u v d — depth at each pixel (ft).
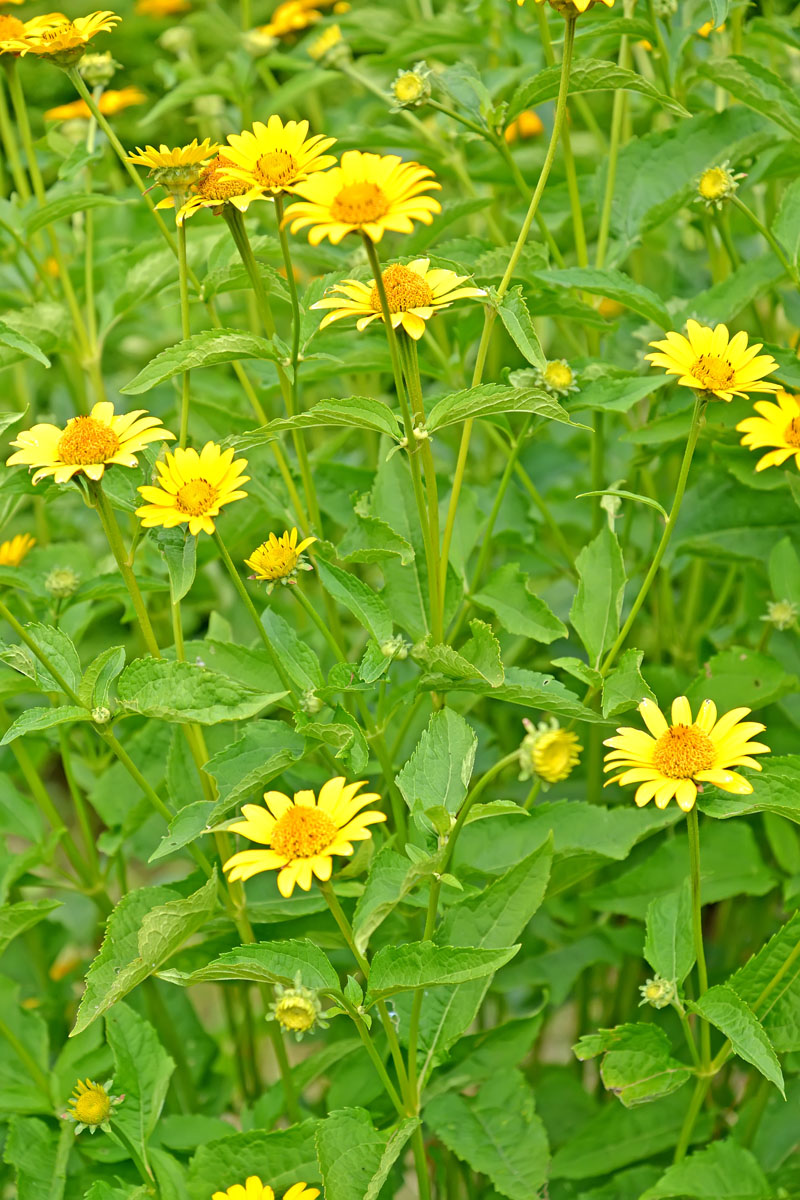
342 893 4.59
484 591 4.75
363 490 5.20
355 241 5.67
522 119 5.91
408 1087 4.41
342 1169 4.34
